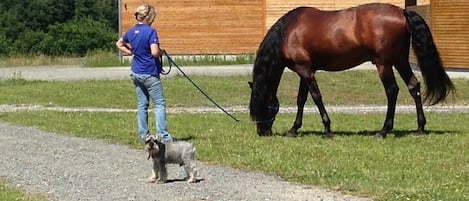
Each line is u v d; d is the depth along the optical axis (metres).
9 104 26.17
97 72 38.50
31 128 18.70
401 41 15.88
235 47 43.75
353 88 27.95
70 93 28.34
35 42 65.50
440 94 15.98
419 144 15.02
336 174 11.75
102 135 16.94
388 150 14.17
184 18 43.75
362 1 42.38
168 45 43.94
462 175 11.61
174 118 20.58
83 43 65.44
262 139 15.87
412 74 16.48
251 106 16.30
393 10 15.89
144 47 14.97
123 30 43.56
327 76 30.02
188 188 11.16
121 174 12.35
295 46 16.17
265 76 16.19
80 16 73.56
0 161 13.81
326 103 25.73
